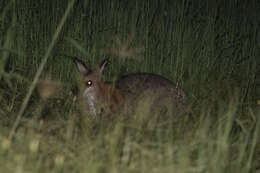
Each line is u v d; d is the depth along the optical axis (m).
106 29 14.67
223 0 17.22
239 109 11.58
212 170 7.32
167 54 15.41
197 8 17.22
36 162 7.21
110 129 9.48
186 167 7.22
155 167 7.05
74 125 9.62
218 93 12.22
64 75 14.09
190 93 12.73
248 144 9.02
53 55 13.95
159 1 16.59
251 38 16.77
